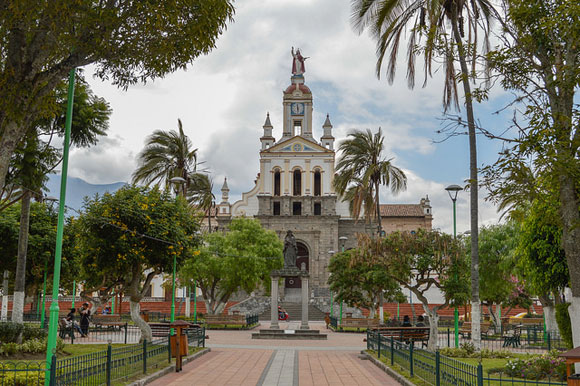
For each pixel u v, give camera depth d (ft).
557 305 56.44
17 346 57.82
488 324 110.73
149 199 69.87
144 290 70.90
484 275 113.29
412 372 47.52
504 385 42.65
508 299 138.92
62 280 104.32
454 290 68.85
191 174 141.90
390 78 67.10
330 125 226.38
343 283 126.21
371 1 64.34
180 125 123.65
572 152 36.70
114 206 66.59
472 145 69.97
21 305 66.39
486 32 66.95
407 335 77.10
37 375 37.04
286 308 176.96
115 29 37.22
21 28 34.91
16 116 34.83
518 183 39.45
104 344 73.00
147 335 69.41
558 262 56.44
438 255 68.49
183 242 70.74
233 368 55.77
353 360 64.49
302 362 61.93
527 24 41.37
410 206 241.96
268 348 79.05
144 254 68.23
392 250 71.20
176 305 185.88
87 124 66.74
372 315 132.36
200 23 39.09
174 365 53.88
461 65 67.72
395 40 66.44
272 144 226.99
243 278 135.95
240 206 221.87
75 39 36.24
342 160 128.98
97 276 82.79
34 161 64.18
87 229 67.51
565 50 41.11
